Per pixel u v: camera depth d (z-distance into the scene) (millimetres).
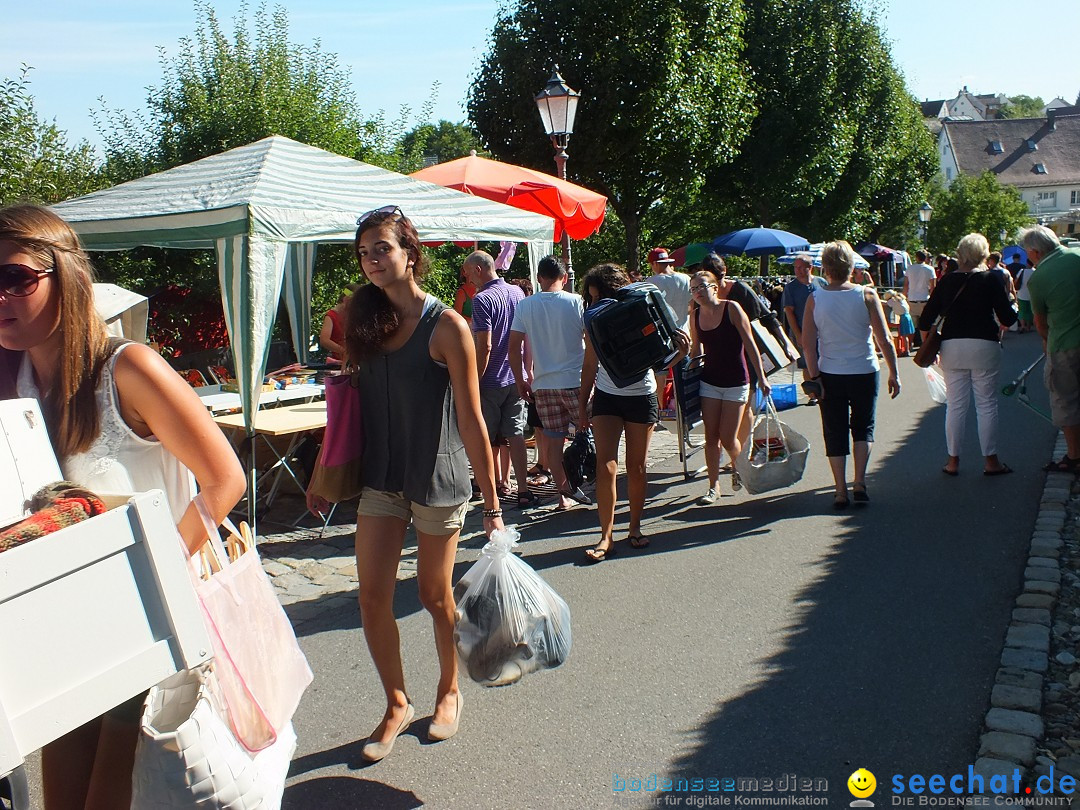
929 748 3250
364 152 13367
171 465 2279
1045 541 5336
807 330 6309
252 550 2422
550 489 7391
